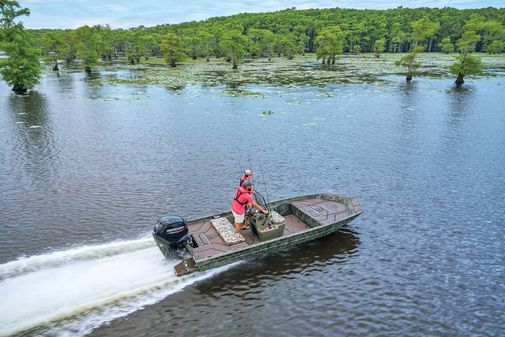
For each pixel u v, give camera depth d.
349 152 23.53
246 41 101.19
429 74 70.06
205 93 48.97
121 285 10.30
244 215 12.27
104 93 49.62
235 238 11.62
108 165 21.02
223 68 88.69
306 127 30.09
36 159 22.06
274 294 10.35
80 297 9.77
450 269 11.70
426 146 24.72
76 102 42.47
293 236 12.00
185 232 11.23
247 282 10.82
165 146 24.84
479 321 9.49
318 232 12.59
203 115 35.03
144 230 13.63
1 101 43.16
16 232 13.43
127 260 11.45
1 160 21.81
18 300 9.59
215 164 21.25
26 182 18.42
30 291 9.95
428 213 15.46
